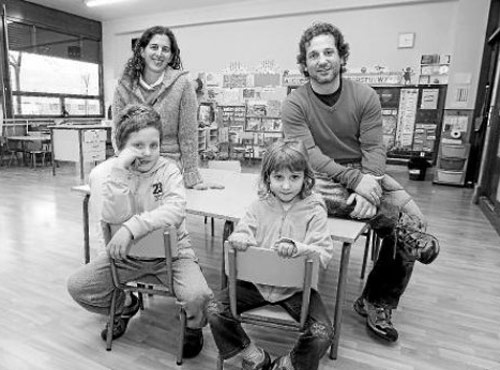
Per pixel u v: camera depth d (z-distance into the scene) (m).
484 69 5.48
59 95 8.20
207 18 7.82
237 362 1.56
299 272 1.22
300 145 1.43
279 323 1.30
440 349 1.70
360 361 1.59
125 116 1.55
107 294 1.59
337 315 1.55
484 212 4.11
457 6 5.95
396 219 1.63
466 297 2.21
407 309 2.05
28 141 6.64
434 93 6.23
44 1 7.45
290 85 7.40
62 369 1.48
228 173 2.71
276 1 7.13
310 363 1.30
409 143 6.52
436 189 5.49
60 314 1.88
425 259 1.59
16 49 7.27
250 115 7.88
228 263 1.28
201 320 1.51
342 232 1.49
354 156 1.81
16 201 4.15
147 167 1.57
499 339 1.79
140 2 7.48
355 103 1.70
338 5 6.65
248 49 7.71
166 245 1.43
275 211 1.46
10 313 1.88
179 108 2.11
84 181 5.40
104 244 1.58
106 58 9.14
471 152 5.60
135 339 1.70
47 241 2.90
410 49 6.40
